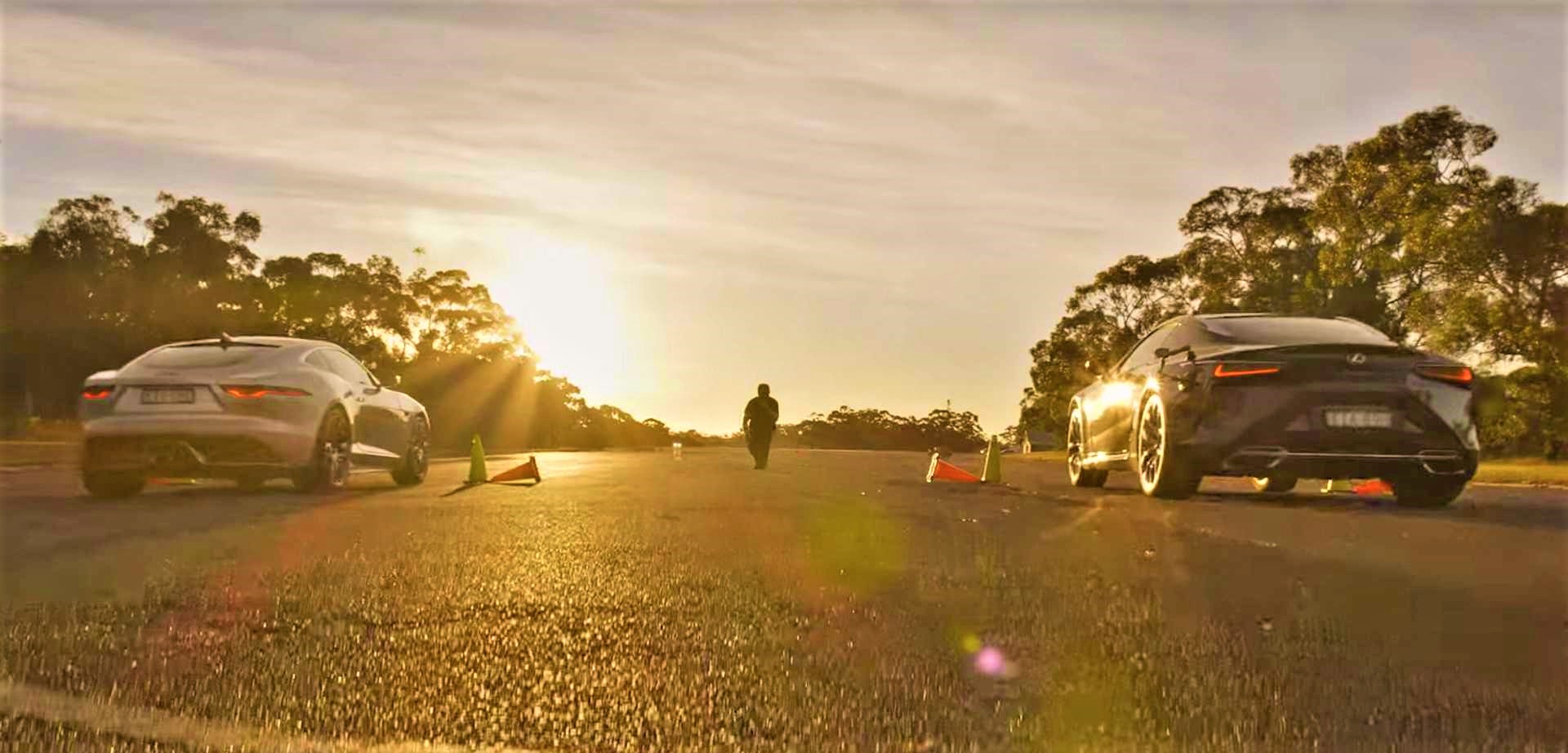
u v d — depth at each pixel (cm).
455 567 754
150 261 5722
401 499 1339
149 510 1196
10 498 1402
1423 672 473
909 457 3656
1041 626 562
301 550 838
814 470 2253
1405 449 1191
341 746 371
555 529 972
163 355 1415
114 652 506
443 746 374
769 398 2381
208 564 773
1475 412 1210
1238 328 1319
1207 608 607
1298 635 541
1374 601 632
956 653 504
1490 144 3450
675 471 2161
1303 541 899
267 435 1373
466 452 5072
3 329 5378
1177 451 1260
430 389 6153
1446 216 3328
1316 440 1191
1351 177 3612
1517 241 3130
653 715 410
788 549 840
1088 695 433
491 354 6788
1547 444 3534
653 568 748
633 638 536
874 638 534
